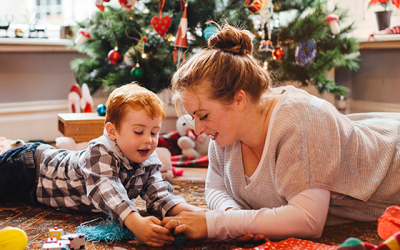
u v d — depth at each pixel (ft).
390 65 8.55
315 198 3.22
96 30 7.90
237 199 3.92
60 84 9.73
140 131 3.85
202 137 7.39
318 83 8.36
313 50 7.60
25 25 9.53
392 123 4.17
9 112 8.98
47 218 4.21
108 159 3.88
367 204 3.77
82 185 4.17
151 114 3.84
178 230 3.24
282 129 3.32
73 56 9.82
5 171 4.56
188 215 3.37
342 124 3.60
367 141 3.80
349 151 3.62
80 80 8.55
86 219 4.18
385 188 3.77
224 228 3.26
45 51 9.37
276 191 3.52
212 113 3.30
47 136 9.58
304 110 3.37
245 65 3.34
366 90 9.27
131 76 7.60
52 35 10.00
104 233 3.60
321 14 7.70
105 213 3.95
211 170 4.20
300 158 3.25
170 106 9.84
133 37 7.68
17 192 4.66
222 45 3.42
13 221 4.11
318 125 3.32
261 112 3.51
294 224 3.17
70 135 6.46
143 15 7.75
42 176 4.50
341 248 2.41
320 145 3.27
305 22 7.67
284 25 8.12
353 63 8.45
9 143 6.23
